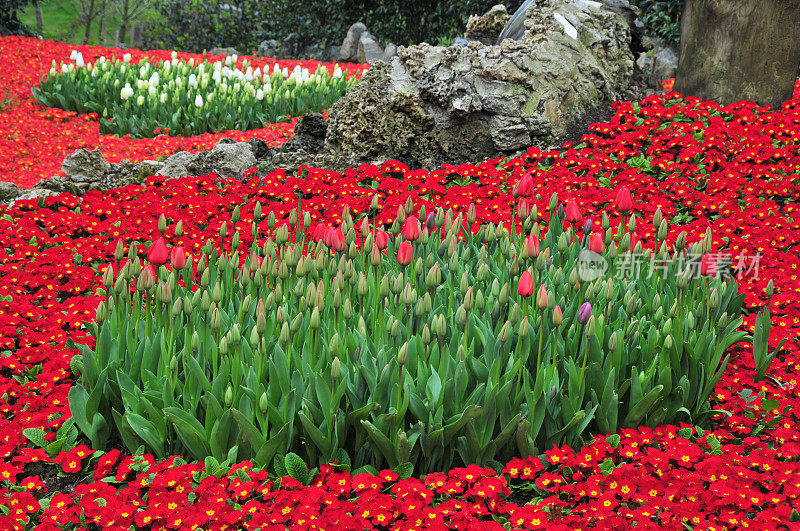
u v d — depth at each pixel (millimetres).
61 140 11766
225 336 3531
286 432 3484
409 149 8867
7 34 22641
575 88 9148
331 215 6871
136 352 3883
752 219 6387
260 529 3096
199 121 12344
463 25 22344
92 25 35688
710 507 3279
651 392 3645
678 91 9641
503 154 8750
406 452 3457
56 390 4215
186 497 3311
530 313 4055
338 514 3168
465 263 4719
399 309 3955
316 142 9672
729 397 4086
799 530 3090
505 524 3260
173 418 3459
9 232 6484
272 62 20391
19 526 3168
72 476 3709
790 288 5348
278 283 3889
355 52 22094
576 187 7457
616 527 3135
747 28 8820
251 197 7625
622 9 10969
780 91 8891
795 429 3824
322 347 3734
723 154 7754
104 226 6863
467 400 3566
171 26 28297
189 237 6785
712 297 3938
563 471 3520
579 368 3734
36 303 5609
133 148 11281
